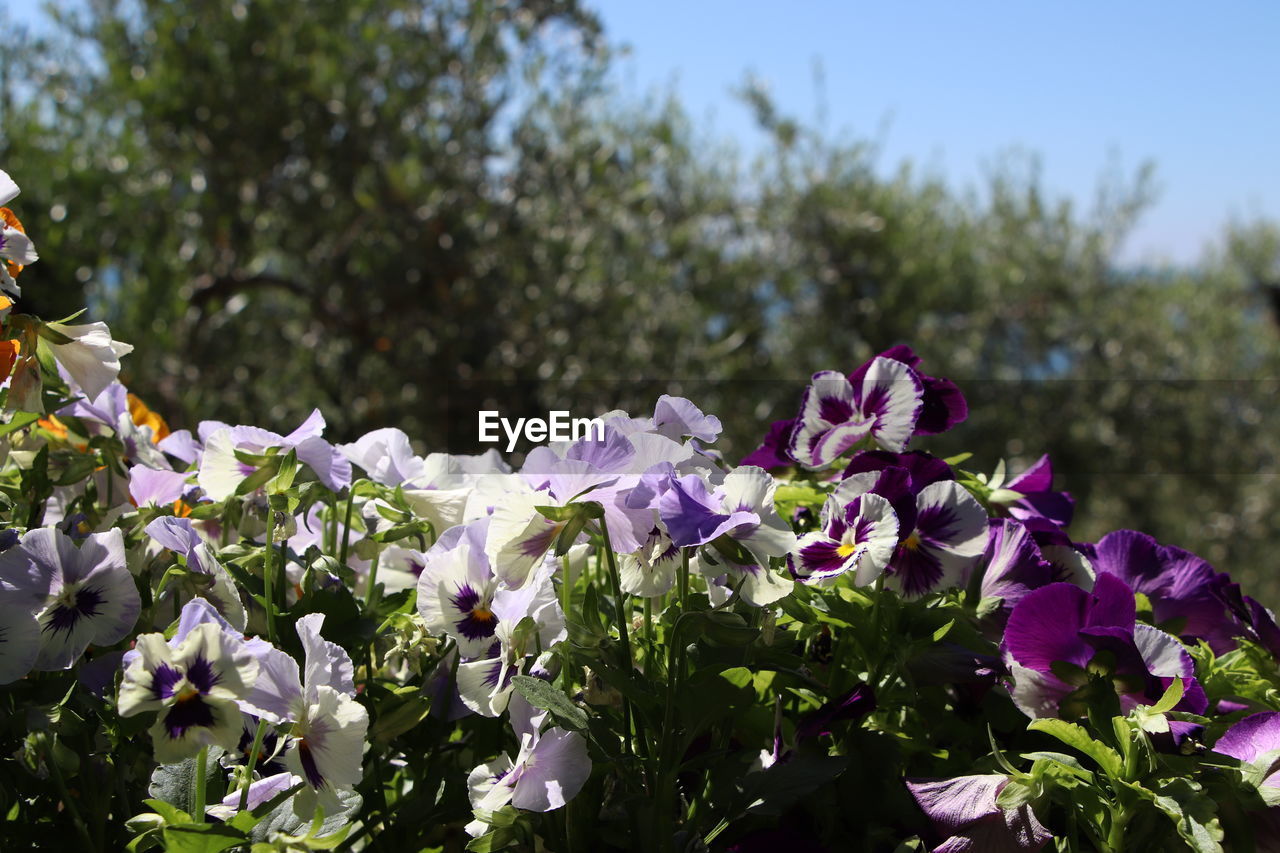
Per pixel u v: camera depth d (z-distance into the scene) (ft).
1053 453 25.16
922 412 3.12
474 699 2.74
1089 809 2.56
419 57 17.66
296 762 2.52
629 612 2.98
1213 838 2.45
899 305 23.95
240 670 2.44
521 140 18.29
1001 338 27.30
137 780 2.75
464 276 17.30
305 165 17.42
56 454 3.00
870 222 22.90
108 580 2.68
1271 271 31.07
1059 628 2.71
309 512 3.23
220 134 16.43
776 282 22.68
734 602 2.68
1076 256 28.81
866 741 2.73
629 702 2.69
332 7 17.17
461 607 2.80
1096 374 27.09
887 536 2.69
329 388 18.58
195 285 16.16
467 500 3.01
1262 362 28.22
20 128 14.56
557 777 2.59
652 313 18.94
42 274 13.91
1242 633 3.14
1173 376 27.14
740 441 18.85
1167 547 3.16
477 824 2.66
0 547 2.74
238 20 16.39
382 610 2.98
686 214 21.88
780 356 23.27
